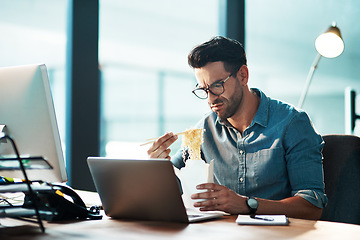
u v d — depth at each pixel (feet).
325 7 12.44
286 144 5.20
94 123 8.00
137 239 3.09
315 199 4.64
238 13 10.14
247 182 5.45
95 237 3.16
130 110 36.06
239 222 3.68
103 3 23.06
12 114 3.88
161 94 35.60
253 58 14.48
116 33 26.68
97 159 3.90
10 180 4.57
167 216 3.78
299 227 3.55
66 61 7.95
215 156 5.81
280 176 5.26
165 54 30.83
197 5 21.98
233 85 5.21
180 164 5.96
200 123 6.14
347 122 9.84
